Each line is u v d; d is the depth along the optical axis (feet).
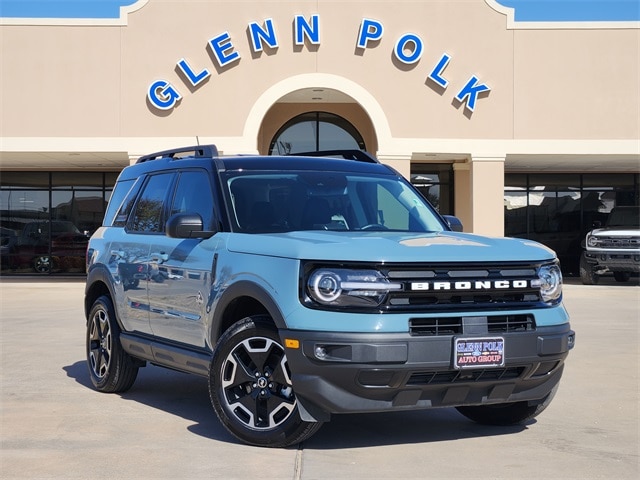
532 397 18.99
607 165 84.28
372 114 71.77
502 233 72.38
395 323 17.06
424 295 17.47
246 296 18.88
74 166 86.02
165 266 22.11
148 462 17.24
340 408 17.15
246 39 71.56
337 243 17.76
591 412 22.50
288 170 22.21
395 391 17.28
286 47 71.67
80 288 72.79
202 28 71.41
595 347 35.37
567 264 91.15
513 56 72.54
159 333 22.66
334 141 81.61
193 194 22.29
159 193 24.11
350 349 16.87
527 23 72.38
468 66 72.43
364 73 71.92
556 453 18.10
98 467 16.89
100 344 25.72
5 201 88.79
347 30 71.87
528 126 72.59
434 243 18.58
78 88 71.31
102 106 71.31
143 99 71.46
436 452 18.13
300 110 80.69
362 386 17.04
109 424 20.88
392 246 17.84
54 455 17.84
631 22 72.49
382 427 20.67
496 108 72.54
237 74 71.46
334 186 22.18
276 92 71.51
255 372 18.54
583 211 90.99
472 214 72.33
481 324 17.70
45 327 42.75
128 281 24.09
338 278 17.20
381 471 16.55
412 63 71.97
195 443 18.86
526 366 18.25
